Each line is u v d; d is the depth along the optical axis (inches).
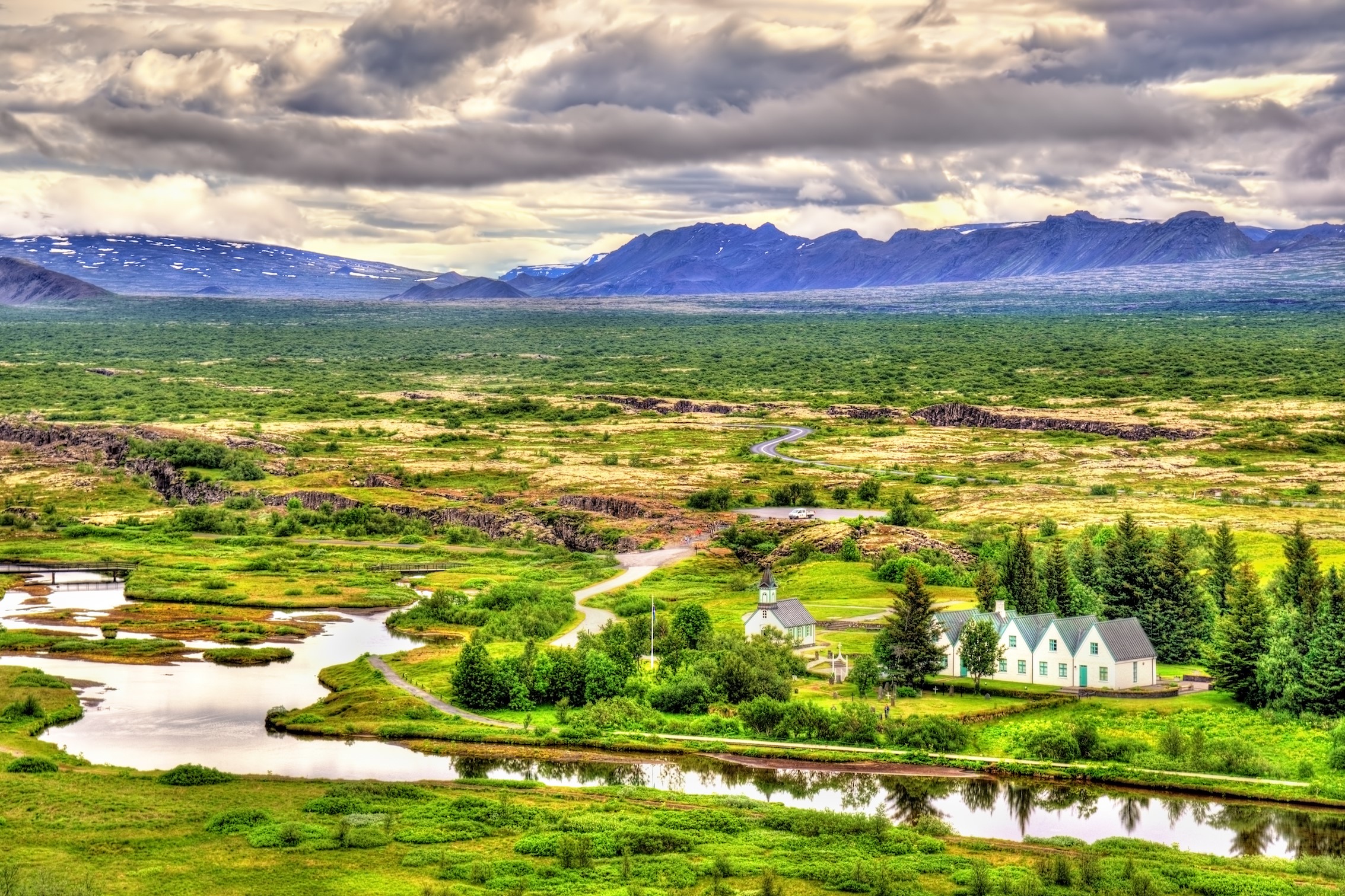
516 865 4616.1
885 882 4431.6
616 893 4352.9
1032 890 4296.3
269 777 5743.1
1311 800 5300.2
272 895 4355.3
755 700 6569.9
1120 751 5905.5
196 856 4729.3
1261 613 6835.6
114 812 5172.2
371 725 6599.4
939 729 6117.1
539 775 5905.5
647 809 5275.6
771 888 4360.2
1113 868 4539.9
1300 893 4298.7
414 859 4702.3
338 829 4928.6
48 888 4242.1
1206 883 4389.8
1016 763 5812.0
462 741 6402.6
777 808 5241.1
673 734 6412.4
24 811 5132.9
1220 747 5772.6
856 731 6240.2
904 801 5438.0
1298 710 6432.1
